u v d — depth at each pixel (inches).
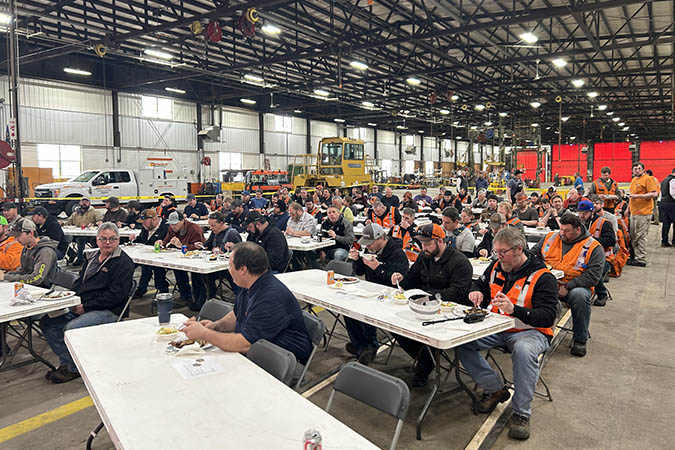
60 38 554.6
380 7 526.6
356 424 125.6
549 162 1300.4
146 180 716.0
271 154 1115.3
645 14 514.6
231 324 120.2
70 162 748.0
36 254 181.9
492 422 127.3
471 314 115.2
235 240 241.8
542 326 123.5
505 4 495.5
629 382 151.4
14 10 364.8
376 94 1044.5
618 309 232.2
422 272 159.6
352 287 154.0
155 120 868.6
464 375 157.9
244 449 61.2
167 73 820.6
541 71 835.4
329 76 804.0
